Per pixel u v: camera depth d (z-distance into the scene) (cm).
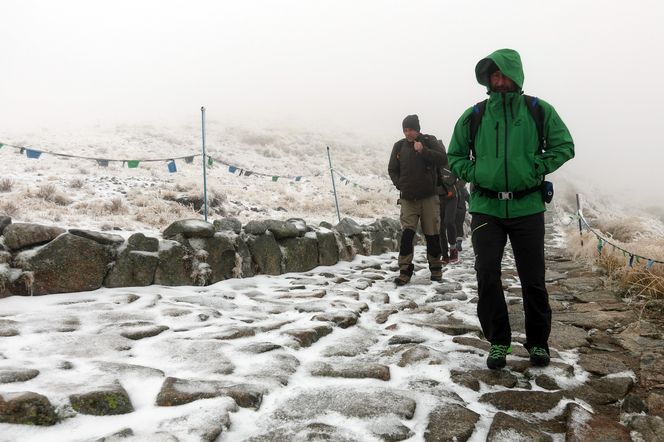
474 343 357
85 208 834
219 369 281
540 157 296
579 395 267
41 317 361
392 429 214
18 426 196
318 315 407
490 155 300
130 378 259
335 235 762
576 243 909
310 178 2073
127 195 1038
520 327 412
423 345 337
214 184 1490
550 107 299
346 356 325
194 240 540
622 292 527
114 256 473
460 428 220
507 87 300
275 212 1223
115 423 211
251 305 455
